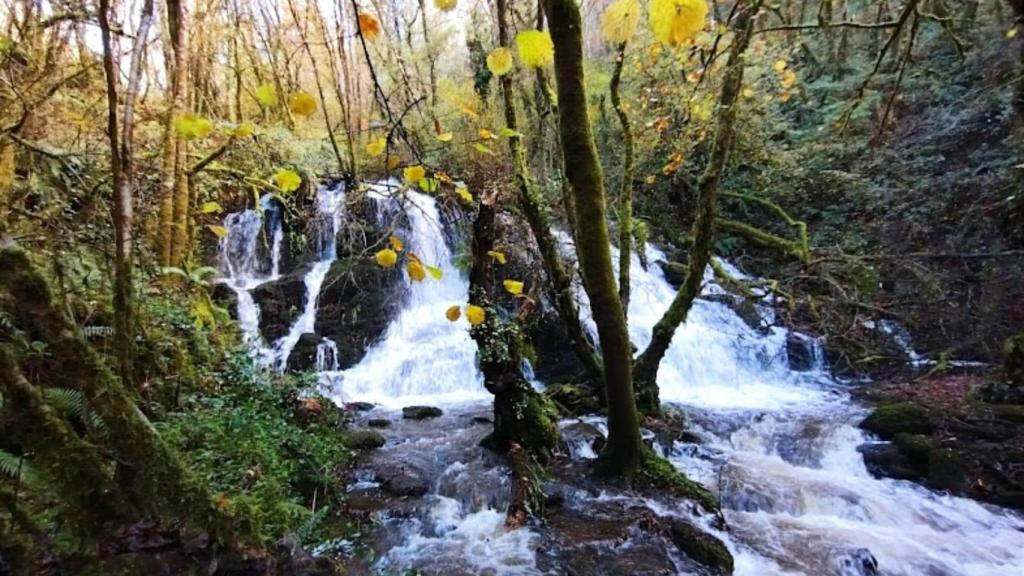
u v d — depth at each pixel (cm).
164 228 587
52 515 239
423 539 410
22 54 467
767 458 576
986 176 892
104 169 524
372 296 921
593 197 400
